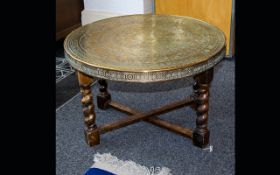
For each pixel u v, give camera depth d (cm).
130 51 149
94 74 138
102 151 169
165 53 145
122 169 154
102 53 148
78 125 192
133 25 183
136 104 213
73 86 240
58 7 285
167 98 219
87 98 162
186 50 147
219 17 264
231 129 181
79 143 175
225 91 223
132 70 130
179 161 159
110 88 233
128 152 167
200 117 162
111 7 309
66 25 301
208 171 152
